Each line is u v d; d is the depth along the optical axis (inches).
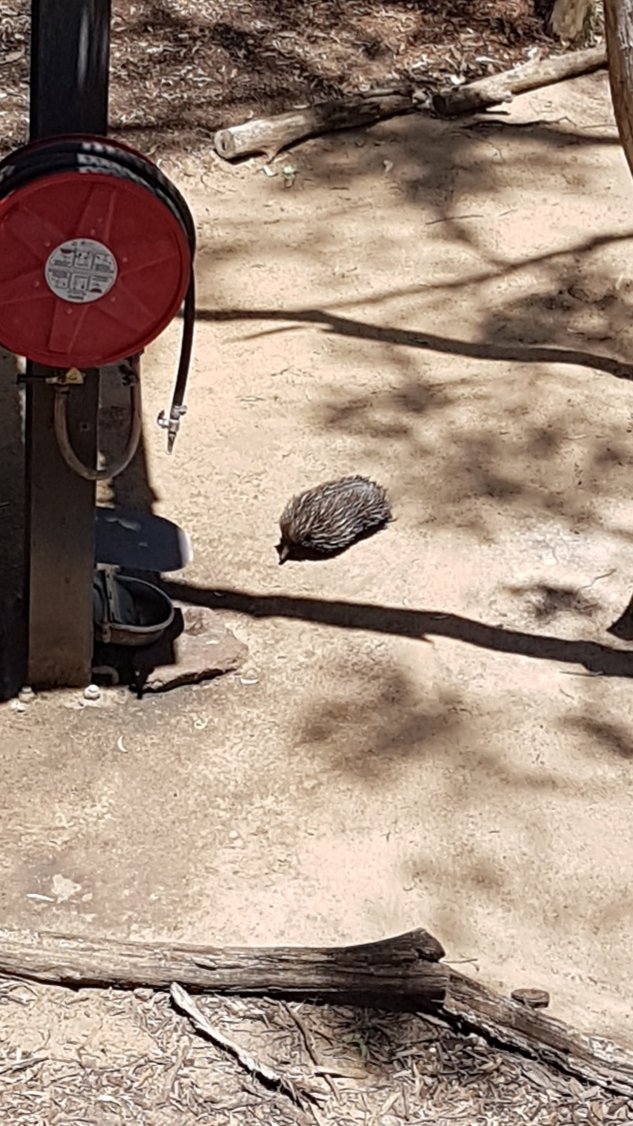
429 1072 154.3
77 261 163.6
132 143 341.1
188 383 271.7
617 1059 156.1
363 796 193.6
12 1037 153.9
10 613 213.3
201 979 159.6
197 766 196.1
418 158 346.9
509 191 338.6
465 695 211.5
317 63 374.0
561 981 171.2
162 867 181.0
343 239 318.0
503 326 295.1
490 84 366.0
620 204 337.1
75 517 190.5
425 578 233.0
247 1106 148.7
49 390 180.7
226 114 354.3
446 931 176.4
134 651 209.5
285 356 281.1
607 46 192.9
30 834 183.5
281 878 180.9
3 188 161.0
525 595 231.1
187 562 225.9
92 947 161.3
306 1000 160.1
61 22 163.2
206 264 305.1
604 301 305.0
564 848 188.9
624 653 222.4
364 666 215.0
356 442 260.7
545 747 204.1
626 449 263.9
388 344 286.7
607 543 243.6
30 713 201.5
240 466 252.8
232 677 211.3
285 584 229.5
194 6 383.9
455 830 189.9
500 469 257.0
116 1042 154.4
